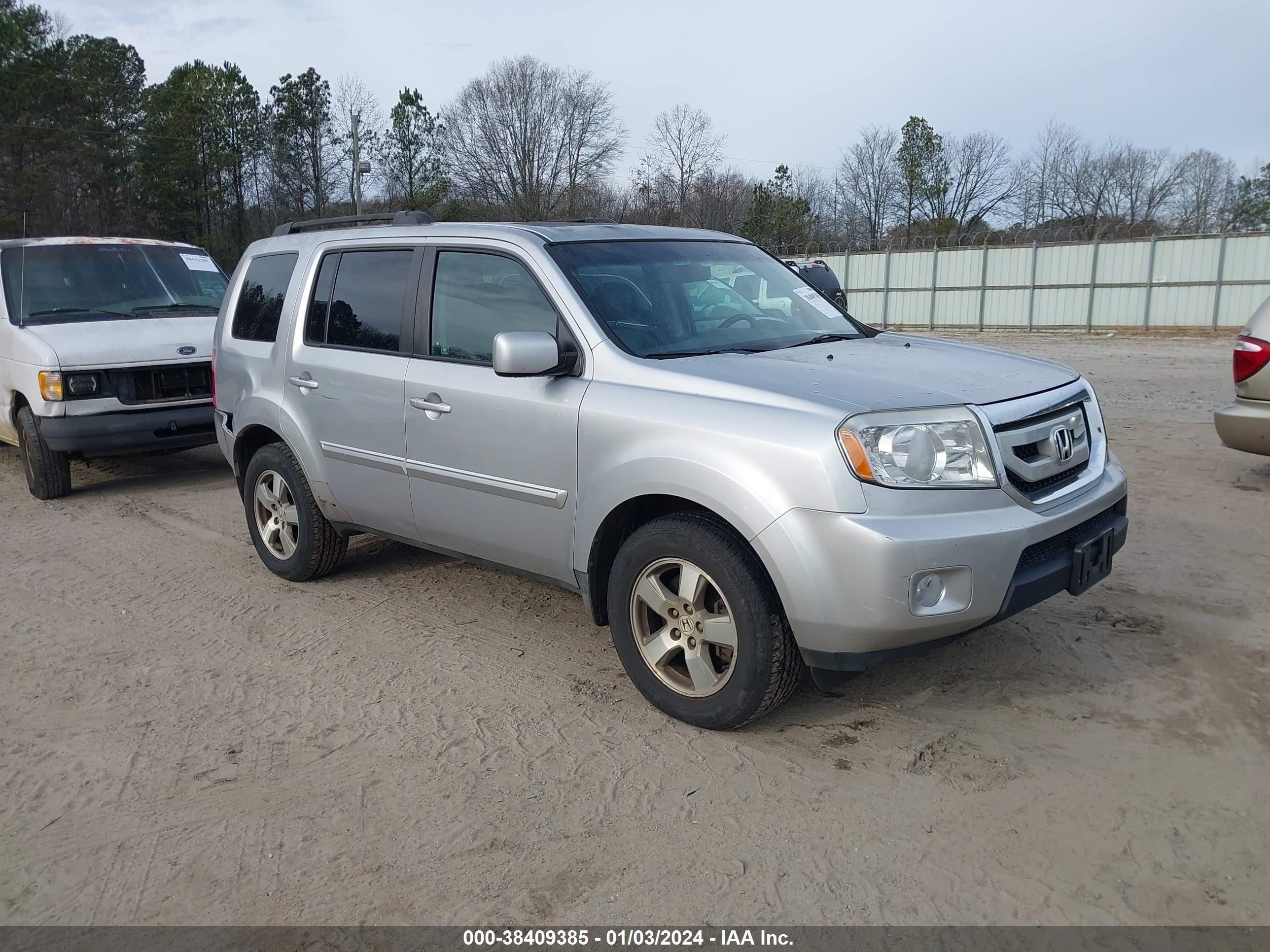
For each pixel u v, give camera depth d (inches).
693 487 141.5
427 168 2461.9
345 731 156.3
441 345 182.7
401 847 125.5
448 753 148.4
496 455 170.2
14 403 319.3
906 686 165.8
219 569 241.4
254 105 2332.7
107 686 174.7
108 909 115.0
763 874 118.2
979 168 2297.0
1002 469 137.8
